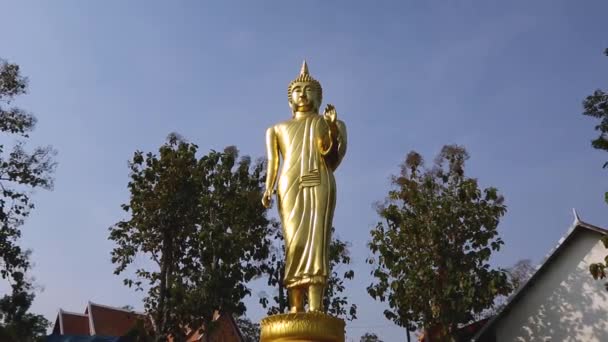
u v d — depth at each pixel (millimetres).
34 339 27078
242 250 30375
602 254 31750
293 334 12867
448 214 30453
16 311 26547
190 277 30531
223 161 32062
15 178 28000
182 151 31375
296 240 14422
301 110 16500
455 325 29516
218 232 29844
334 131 15375
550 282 32719
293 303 14250
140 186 30984
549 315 32219
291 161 15305
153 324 32719
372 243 31641
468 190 30969
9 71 28031
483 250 30281
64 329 44844
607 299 31281
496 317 33188
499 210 30812
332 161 15531
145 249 31172
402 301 30281
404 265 30547
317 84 16844
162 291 30000
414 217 30984
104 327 44469
